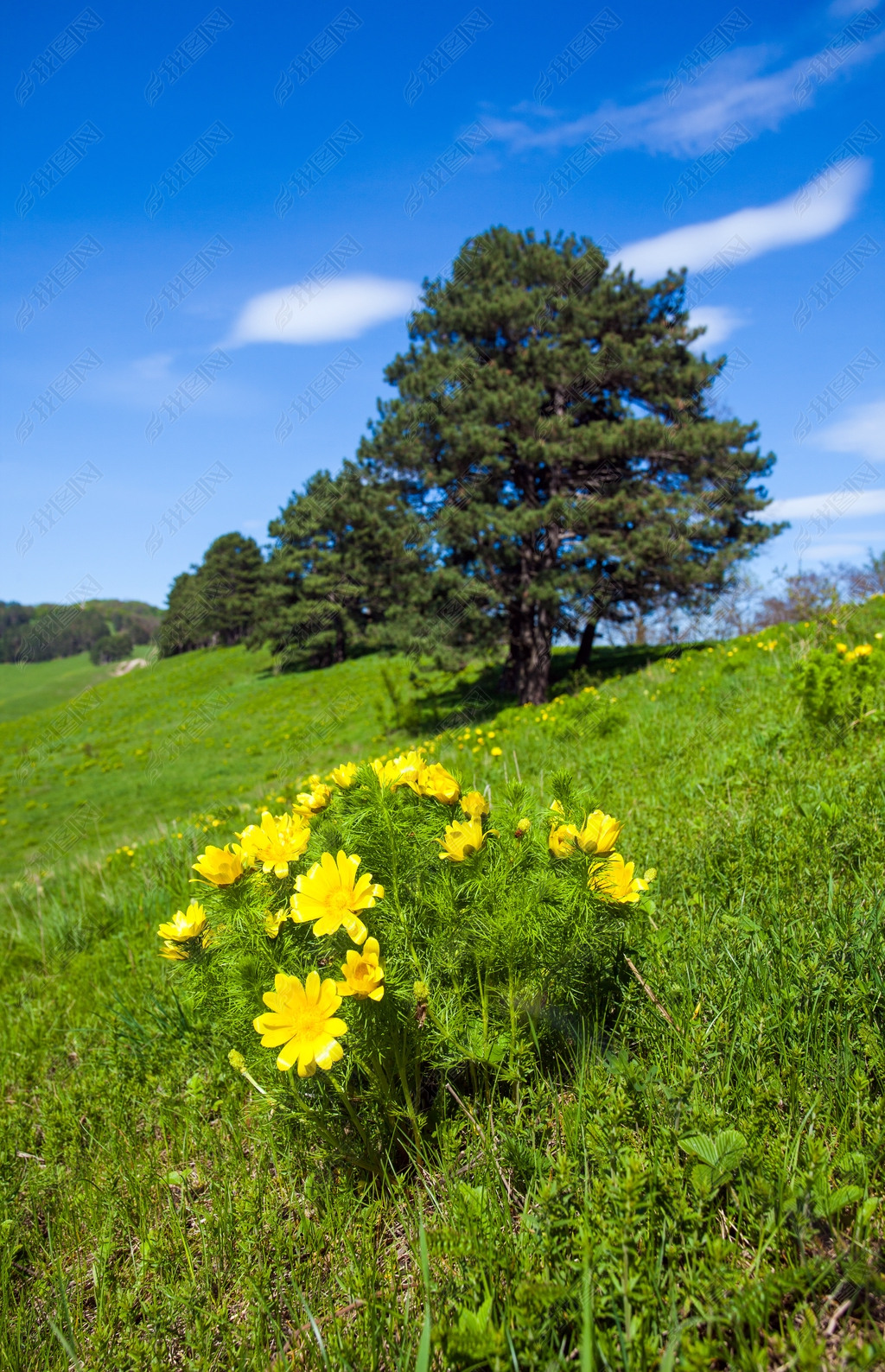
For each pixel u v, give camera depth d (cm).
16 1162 219
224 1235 161
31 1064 292
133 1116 229
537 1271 123
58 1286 159
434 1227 147
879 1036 155
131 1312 154
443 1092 169
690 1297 110
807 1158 130
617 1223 118
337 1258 148
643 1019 174
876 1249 117
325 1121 166
